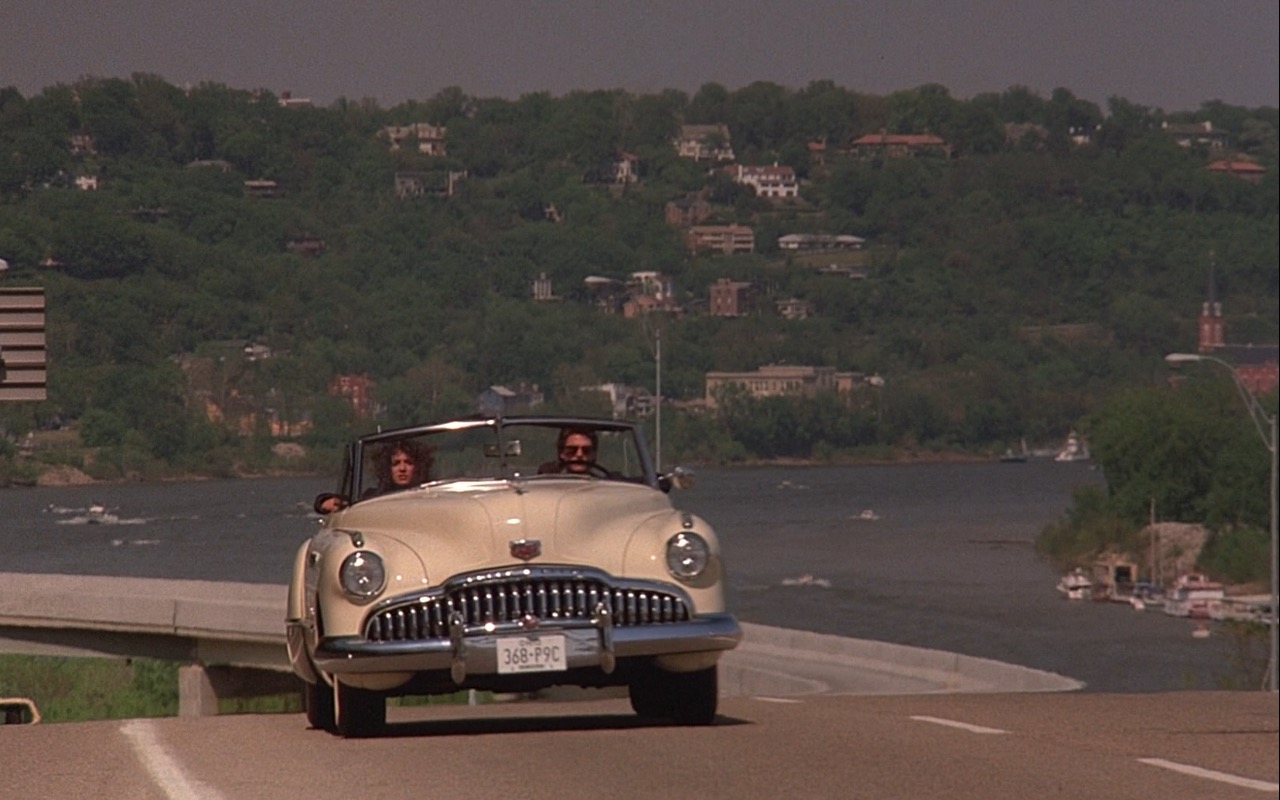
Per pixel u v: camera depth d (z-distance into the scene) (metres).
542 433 35.47
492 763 27.61
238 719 38.06
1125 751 28.12
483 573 31.25
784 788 24.59
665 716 34.44
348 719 32.09
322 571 32.06
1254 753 27.80
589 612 31.25
